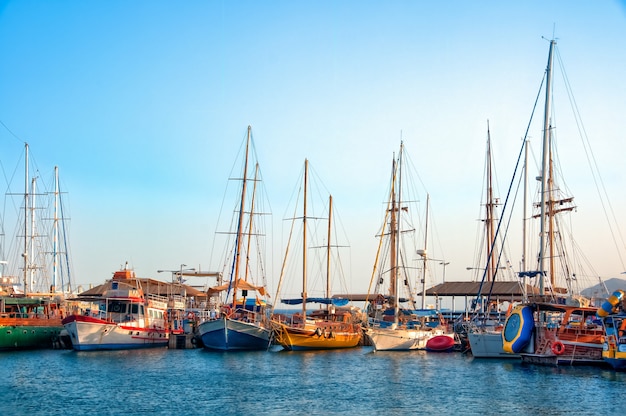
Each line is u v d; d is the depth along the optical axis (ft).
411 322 294.87
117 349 269.23
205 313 343.26
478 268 334.85
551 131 241.14
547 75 238.48
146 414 136.46
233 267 293.43
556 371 195.42
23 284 336.70
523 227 283.38
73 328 258.78
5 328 257.96
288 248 298.56
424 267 329.72
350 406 145.48
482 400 151.43
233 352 261.24
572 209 297.94
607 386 167.94
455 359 239.09
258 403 148.56
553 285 292.20
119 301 279.69
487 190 342.03
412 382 179.52
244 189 301.43
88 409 140.77
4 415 134.72
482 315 294.87
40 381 178.29
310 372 200.85
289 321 281.33
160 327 293.64
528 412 138.00
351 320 308.81
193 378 185.98
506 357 237.04
